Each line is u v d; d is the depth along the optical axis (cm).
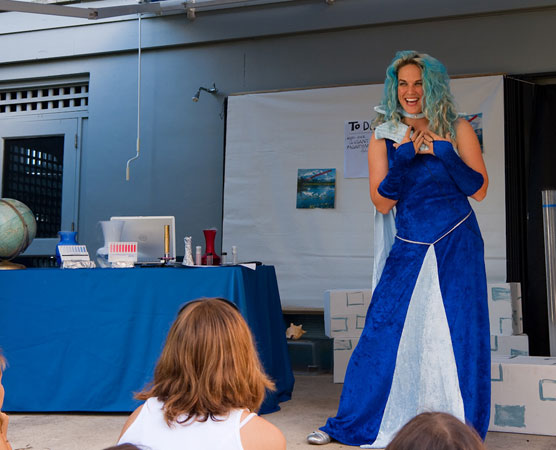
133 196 603
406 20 538
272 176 560
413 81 296
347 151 545
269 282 393
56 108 642
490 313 428
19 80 643
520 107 509
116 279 341
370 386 287
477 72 525
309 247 546
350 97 547
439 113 292
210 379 121
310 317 551
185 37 593
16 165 651
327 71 563
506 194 503
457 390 270
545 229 467
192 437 120
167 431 121
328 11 557
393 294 290
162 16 599
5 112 659
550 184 498
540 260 495
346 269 537
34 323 344
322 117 553
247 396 126
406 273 288
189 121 595
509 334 423
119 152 609
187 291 333
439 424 74
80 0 617
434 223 287
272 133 563
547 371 310
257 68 580
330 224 543
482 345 277
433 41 537
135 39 606
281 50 575
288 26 567
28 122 648
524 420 312
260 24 574
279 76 575
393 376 283
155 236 381
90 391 336
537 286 493
